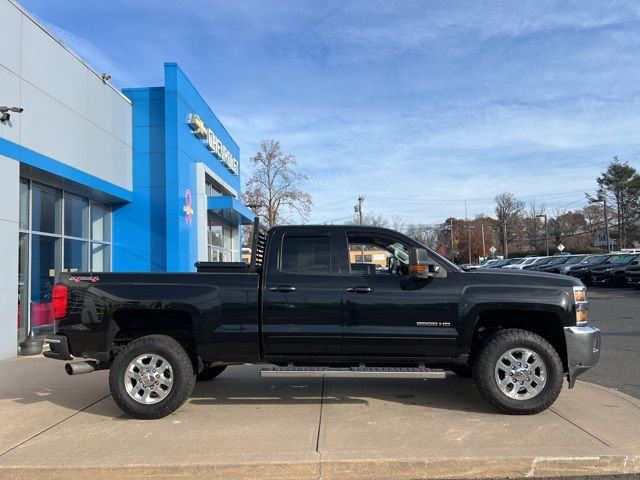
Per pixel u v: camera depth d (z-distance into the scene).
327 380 7.62
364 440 4.95
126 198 15.52
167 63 15.80
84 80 13.05
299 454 4.59
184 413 5.98
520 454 4.51
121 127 15.30
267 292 5.94
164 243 15.92
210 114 20.16
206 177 20.27
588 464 4.43
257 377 7.84
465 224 106.62
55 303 6.05
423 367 5.98
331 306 5.89
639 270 23.80
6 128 9.85
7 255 9.80
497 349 5.73
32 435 5.26
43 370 8.54
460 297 5.87
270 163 48.88
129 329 6.30
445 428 5.30
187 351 6.27
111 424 5.61
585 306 5.91
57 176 11.71
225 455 4.59
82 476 4.39
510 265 38.12
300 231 6.20
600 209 84.88
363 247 6.35
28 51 10.68
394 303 5.88
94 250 15.06
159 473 4.39
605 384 7.30
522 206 103.81
